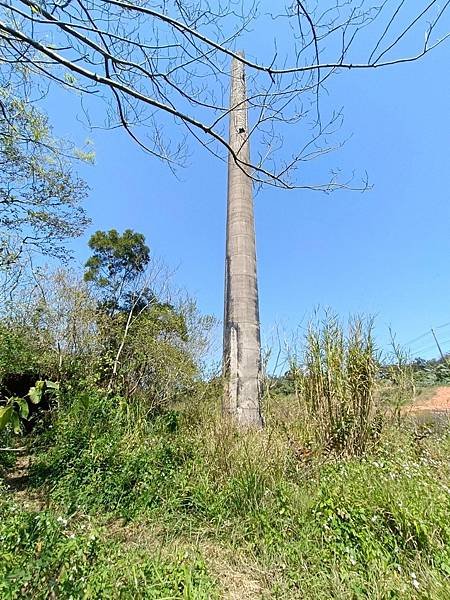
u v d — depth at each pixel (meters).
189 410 6.35
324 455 4.18
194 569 2.49
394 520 2.63
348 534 2.67
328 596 2.20
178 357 8.34
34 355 8.29
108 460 4.61
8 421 1.55
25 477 5.34
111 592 2.00
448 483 3.13
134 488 4.06
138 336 8.88
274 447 4.07
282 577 2.49
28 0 1.66
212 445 4.38
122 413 6.09
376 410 4.70
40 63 2.16
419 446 4.22
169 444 4.83
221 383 6.13
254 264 6.60
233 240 6.66
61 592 1.86
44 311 9.26
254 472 3.62
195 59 2.12
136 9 1.68
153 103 1.91
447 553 2.28
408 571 2.23
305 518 2.97
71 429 5.54
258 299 6.48
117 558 2.46
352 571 2.35
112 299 12.82
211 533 3.19
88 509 3.95
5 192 7.11
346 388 4.63
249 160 5.49
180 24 1.74
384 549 2.43
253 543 2.88
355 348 4.75
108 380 8.45
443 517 2.56
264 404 5.30
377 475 3.24
